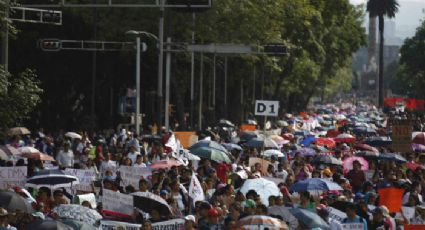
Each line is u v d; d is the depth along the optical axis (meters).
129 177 56.56
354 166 61.75
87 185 54.31
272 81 190.50
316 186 50.69
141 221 41.28
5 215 36.22
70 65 140.75
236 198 45.50
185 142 80.44
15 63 137.25
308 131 120.44
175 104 152.62
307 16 158.62
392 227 43.50
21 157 64.19
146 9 124.50
